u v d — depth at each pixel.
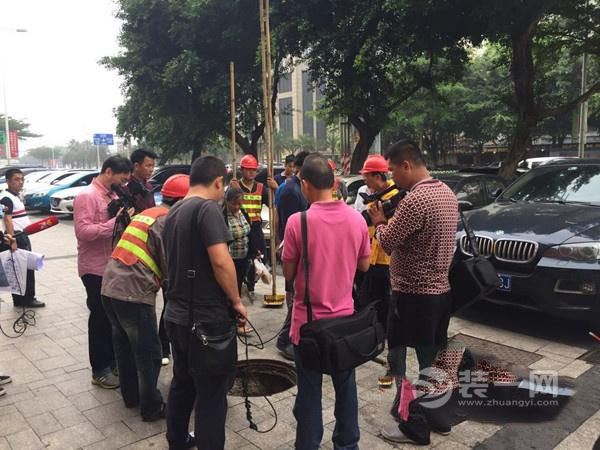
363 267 2.76
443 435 3.09
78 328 5.18
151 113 17.23
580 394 3.52
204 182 2.68
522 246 4.54
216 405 2.65
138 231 3.18
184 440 2.87
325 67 12.80
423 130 28.02
